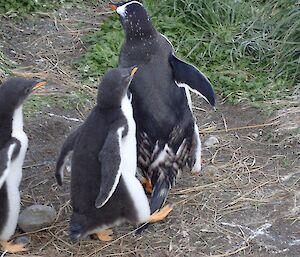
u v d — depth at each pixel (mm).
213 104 7105
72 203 6816
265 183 8141
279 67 10406
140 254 7035
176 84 7375
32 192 7945
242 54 10797
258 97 9883
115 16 11789
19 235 7273
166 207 7395
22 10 11938
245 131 9211
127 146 6660
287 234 7344
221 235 7324
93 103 9797
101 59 10688
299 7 10656
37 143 8820
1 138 6691
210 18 11367
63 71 10539
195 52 10891
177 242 7215
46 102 9648
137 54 7305
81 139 6777
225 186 8086
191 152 7758
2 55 10648
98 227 6855
